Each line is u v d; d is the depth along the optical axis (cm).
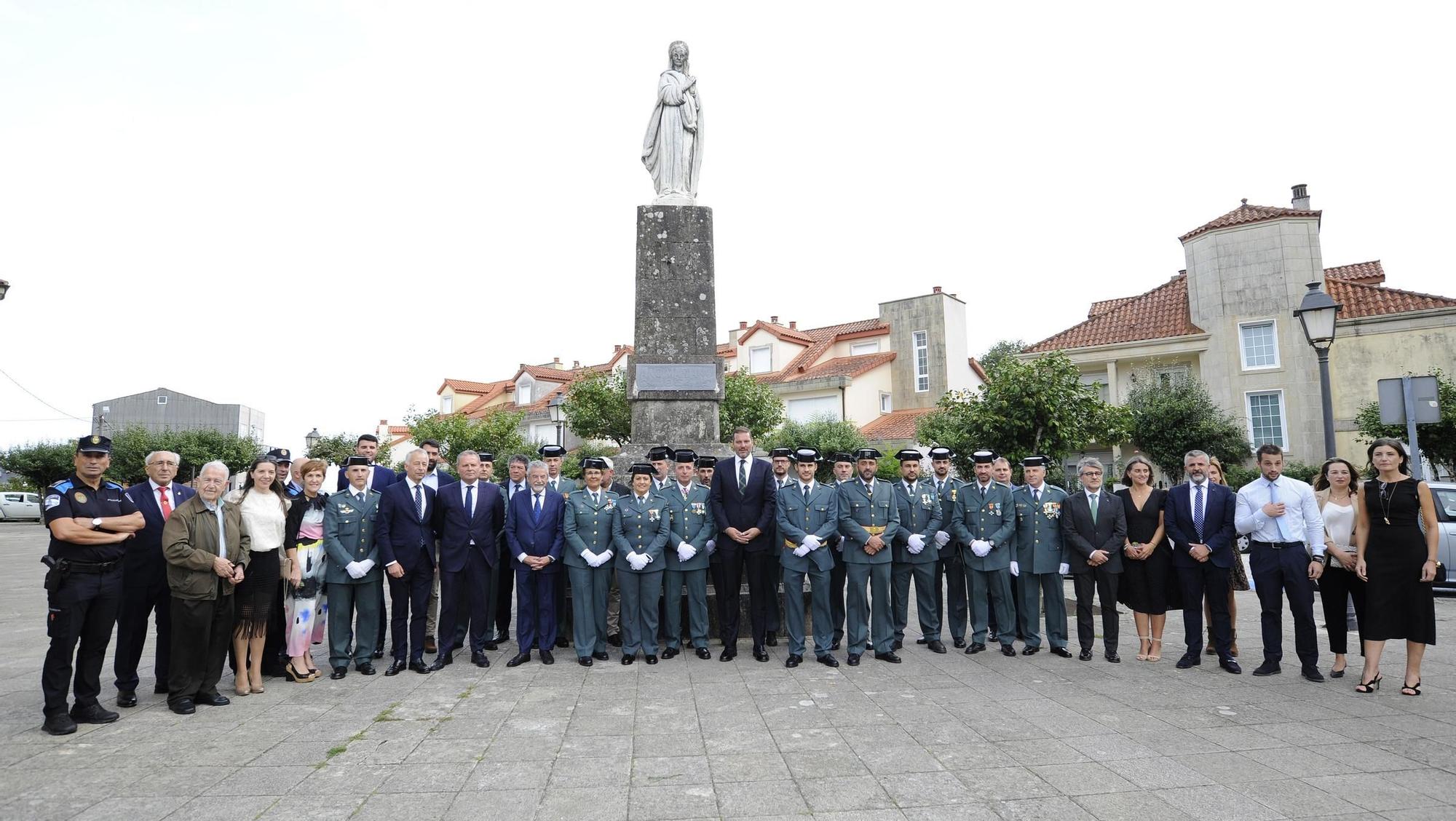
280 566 694
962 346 3388
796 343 3494
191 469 3928
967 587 908
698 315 1078
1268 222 2386
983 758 485
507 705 618
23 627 1015
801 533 784
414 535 763
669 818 395
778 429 2658
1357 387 2277
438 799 421
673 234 1091
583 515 790
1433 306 2214
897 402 3288
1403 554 651
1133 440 2294
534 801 418
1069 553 819
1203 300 2475
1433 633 645
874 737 528
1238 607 1223
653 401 1053
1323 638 934
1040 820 391
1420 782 441
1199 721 566
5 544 2541
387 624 1086
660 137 1119
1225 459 2219
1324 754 491
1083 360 2578
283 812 404
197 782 449
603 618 813
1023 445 1384
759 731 543
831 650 841
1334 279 2508
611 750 503
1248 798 419
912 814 398
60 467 4284
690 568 816
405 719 579
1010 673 741
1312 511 710
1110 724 558
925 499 854
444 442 3073
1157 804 410
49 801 421
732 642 821
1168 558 802
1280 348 2341
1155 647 802
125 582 629
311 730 552
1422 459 1933
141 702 638
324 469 750
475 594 791
